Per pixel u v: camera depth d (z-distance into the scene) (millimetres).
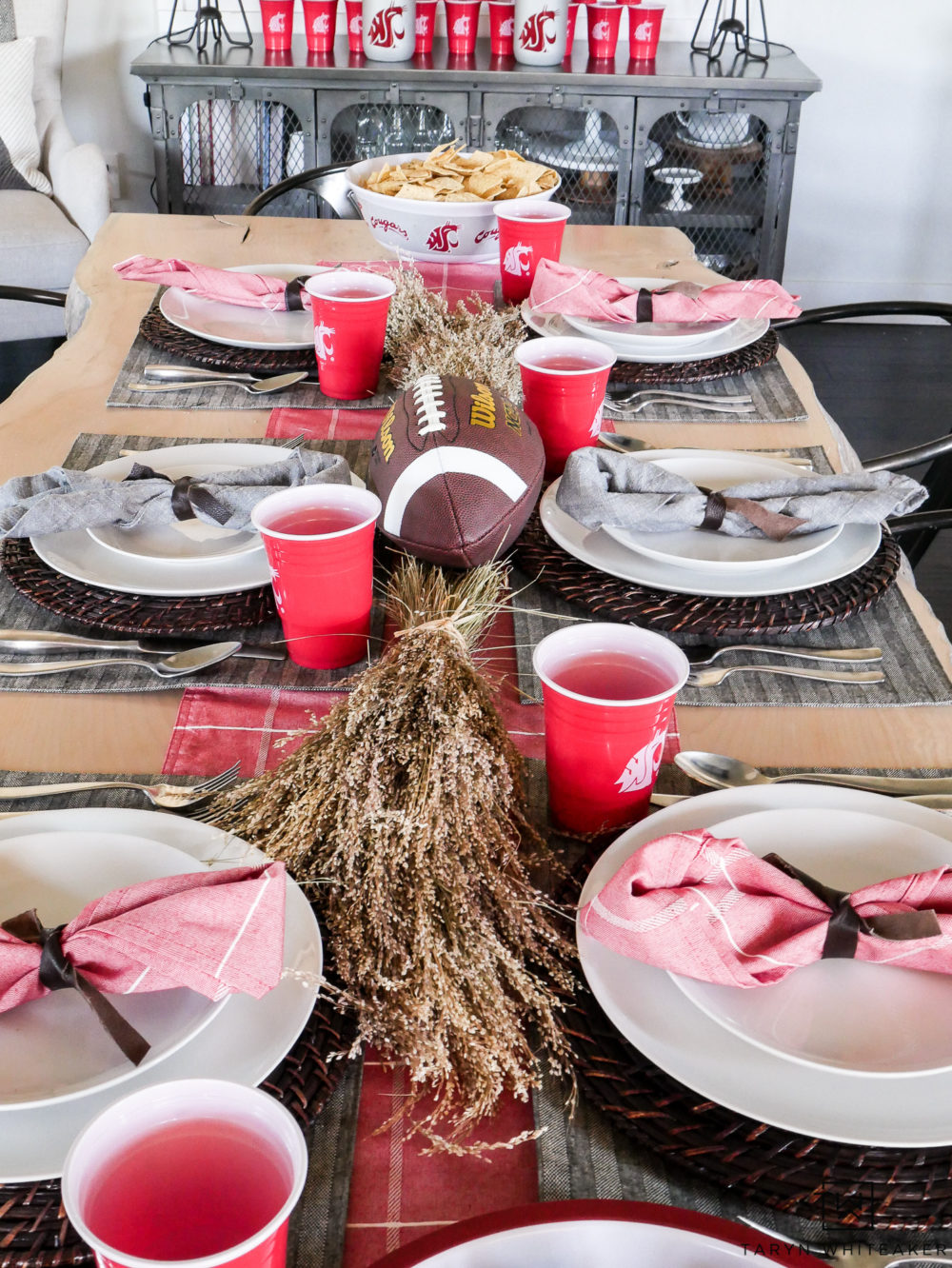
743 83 3078
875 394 3551
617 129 3199
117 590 848
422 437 858
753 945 535
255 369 1302
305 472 944
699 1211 458
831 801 656
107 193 2986
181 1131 371
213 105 3145
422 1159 497
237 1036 500
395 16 3051
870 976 542
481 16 3541
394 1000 515
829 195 3887
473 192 1596
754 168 3275
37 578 875
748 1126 479
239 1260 327
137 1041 480
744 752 750
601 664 652
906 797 696
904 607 902
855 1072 479
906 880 544
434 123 3184
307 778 591
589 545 924
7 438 1143
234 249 1729
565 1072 522
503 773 584
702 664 832
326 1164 486
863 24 3605
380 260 1688
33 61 3084
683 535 940
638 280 1584
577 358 1060
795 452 1154
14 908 564
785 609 847
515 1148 500
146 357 1358
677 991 533
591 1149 491
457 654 627
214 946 491
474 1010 502
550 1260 415
